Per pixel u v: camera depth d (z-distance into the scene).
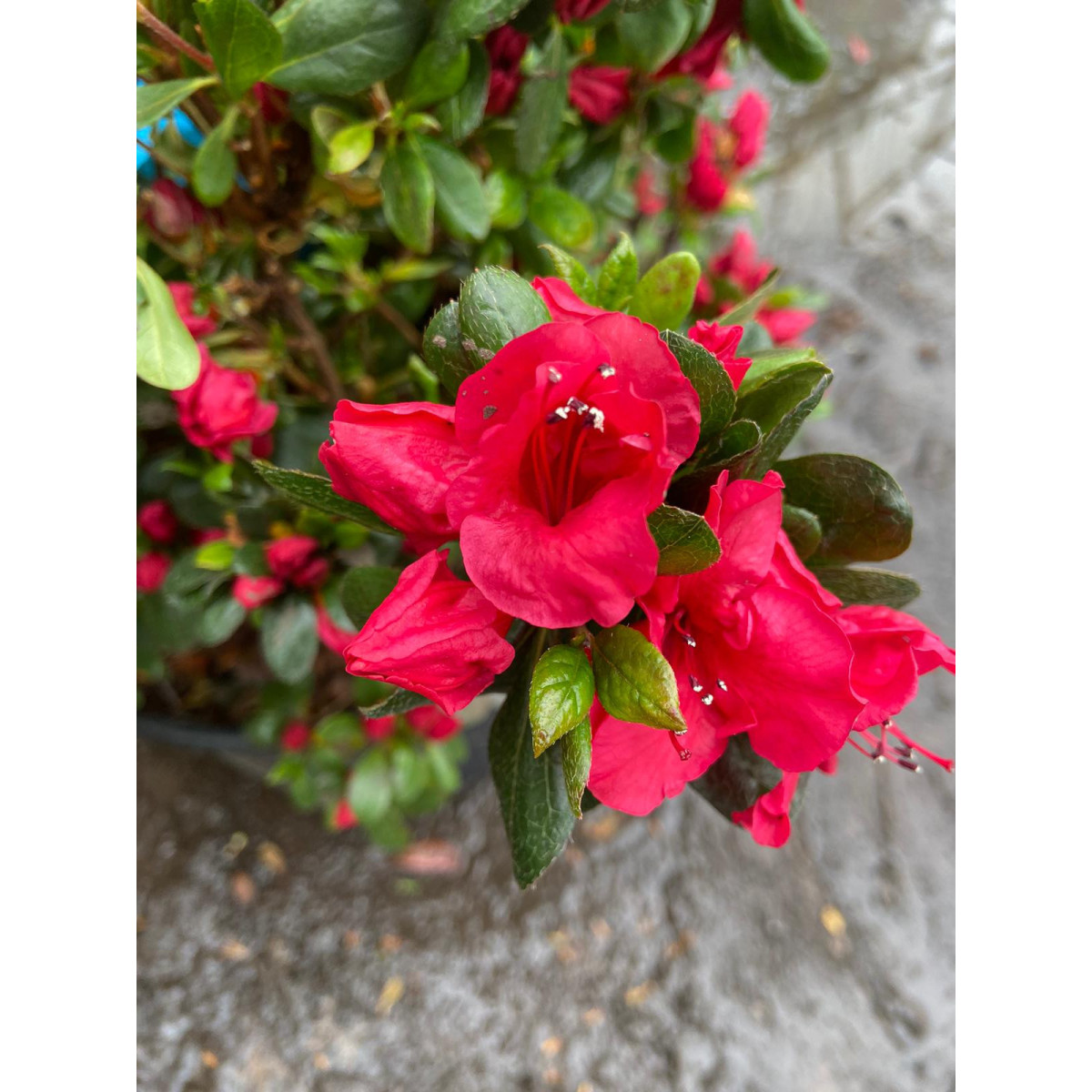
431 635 0.17
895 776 0.53
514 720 0.20
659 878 0.49
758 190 0.80
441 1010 0.45
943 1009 0.46
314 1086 0.42
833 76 0.68
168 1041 0.43
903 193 0.84
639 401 0.16
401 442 0.18
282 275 0.30
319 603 0.31
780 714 0.18
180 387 0.23
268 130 0.27
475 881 0.49
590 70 0.30
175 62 0.26
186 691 0.44
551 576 0.17
